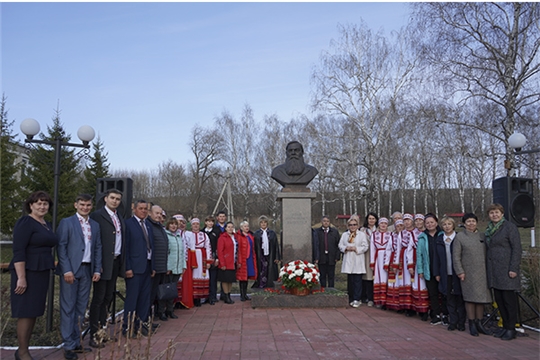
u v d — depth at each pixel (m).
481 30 15.94
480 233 7.20
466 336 6.90
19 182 22.47
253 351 5.95
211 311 9.16
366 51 21.67
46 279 5.45
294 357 5.64
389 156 23.92
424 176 32.12
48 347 6.25
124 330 6.79
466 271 7.00
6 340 6.62
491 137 18.31
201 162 47.50
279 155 34.47
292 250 10.41
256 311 9.10
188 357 5.66
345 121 25.38
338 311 9.10
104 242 6.35
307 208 10.52
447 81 16.48
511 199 7.62
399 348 6.12
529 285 8.39
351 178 26.69
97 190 7.93
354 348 6.11
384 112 21.48
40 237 5.34
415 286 8.25
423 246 7.98
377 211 22.06
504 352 5.92
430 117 17.66
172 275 8.62
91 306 6.38
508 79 15.49
